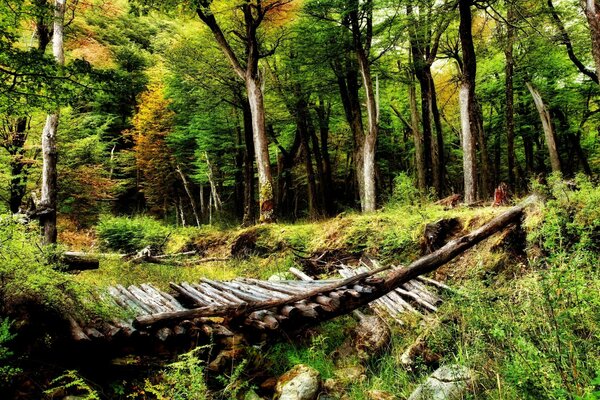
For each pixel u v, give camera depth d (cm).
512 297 491
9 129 1406
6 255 412
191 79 2073
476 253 747
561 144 2497
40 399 371
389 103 2542
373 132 1588
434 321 538
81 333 402
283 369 545
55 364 404
